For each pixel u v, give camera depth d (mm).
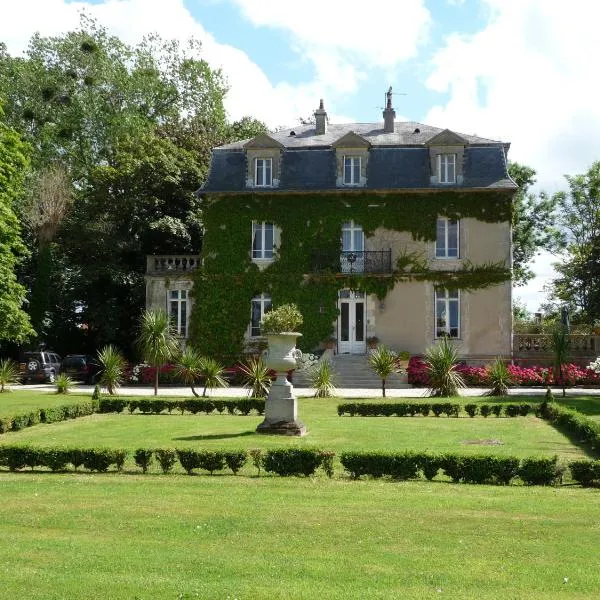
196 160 44375
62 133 46344
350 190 35875
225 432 17516
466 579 6793
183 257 37719
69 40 47375
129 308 42562
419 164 36062
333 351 35375
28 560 7285
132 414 22234
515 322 51844
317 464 12289
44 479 11828
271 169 36625
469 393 28500
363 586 6590
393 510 9453
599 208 50875
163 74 50188
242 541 8023
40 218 40250
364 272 35719
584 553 7648
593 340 34719
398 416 21391
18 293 28703
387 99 39250
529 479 11742
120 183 41719
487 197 35531
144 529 8516
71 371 36938
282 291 36250
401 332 35594
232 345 36406
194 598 6266
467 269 35469
